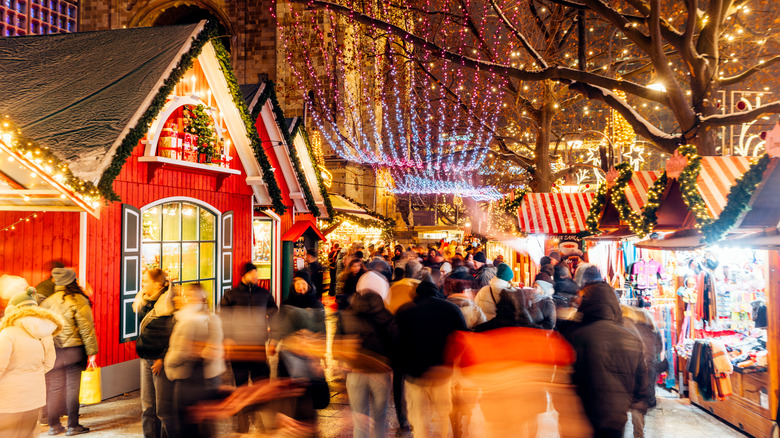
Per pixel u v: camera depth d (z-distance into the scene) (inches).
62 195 329.7
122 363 378.3
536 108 848.3
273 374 308.2
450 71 927.0
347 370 233.1
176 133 434.9
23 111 388.2
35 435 213.9
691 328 354.0
